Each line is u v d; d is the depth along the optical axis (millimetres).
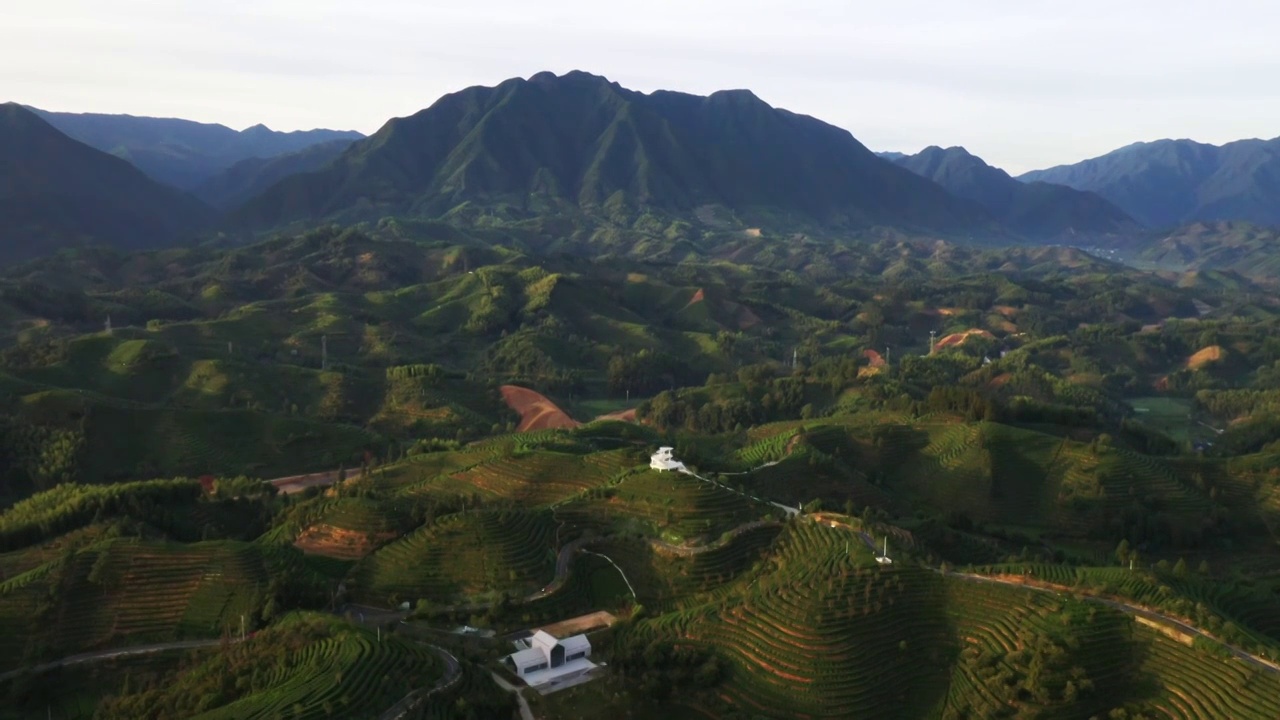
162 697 95562
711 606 116062
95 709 98938
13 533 134875
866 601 109375
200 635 111875
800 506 158125
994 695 93875
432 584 125812
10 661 105562
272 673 96438
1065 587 108062
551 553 134250
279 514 156750
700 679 102750
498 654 109562
